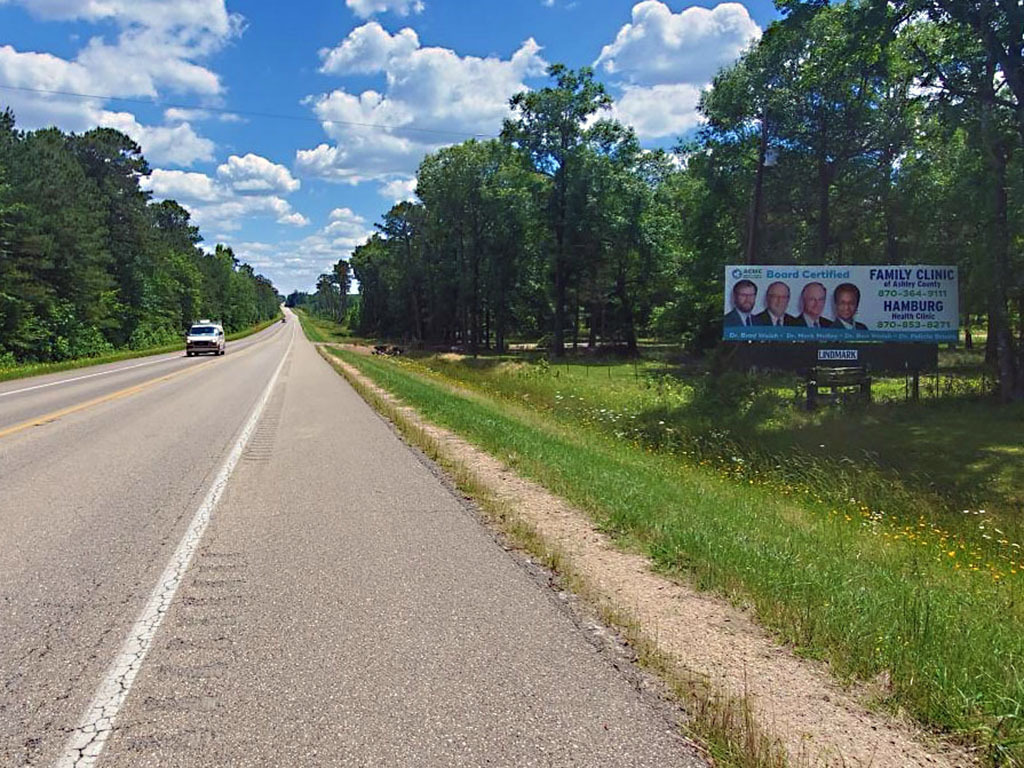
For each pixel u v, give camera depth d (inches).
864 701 132.3
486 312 2925.7
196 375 1091.3
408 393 746.8
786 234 1508.4
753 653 152.6
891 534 327.6
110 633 161.5
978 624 172.4
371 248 4532.5
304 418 573.9
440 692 134.3
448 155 2541.8
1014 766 111.9
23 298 1537.9
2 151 1739.7
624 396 923.4
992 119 796.0
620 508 271.1
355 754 114.3
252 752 114.9
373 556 219.0
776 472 482.9
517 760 112.7
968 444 586.2
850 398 807.7
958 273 897.5
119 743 117.5
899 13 796.6
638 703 130.5
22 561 213.3
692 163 1577.3
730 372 904.9
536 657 149.3
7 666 144.9
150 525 254.7
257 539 237.5
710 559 210.1
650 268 2236.7
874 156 1341.0
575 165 2138.3
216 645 155.1
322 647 154.0
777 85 1338.6
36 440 452.1
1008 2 721.0
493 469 363.6
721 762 111.6
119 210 2524.6
